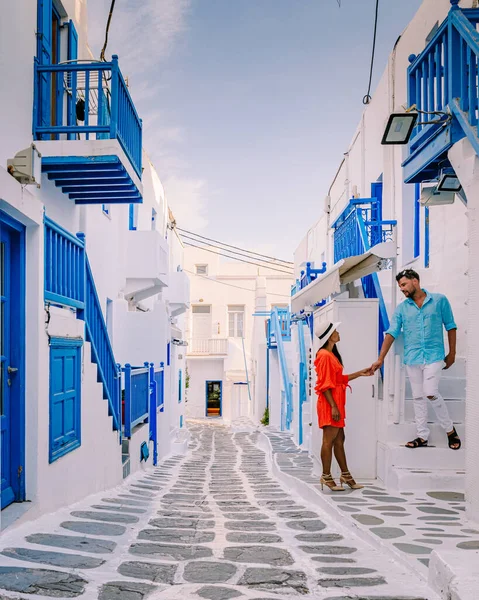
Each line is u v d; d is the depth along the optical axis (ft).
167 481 30.83
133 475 31.86
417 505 18.25
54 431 18.34
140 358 44.34
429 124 17.88
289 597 10.23
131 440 32.12
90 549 13.32
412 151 19.97
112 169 25.16
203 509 20.53
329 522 17.49
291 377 62.95
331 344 21.17
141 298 46.98
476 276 15.70
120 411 28.32
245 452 51.55
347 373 23.20
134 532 15.65
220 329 115.24
